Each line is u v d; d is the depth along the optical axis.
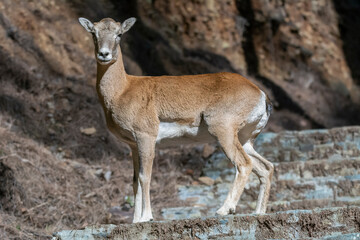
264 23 30.02
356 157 15.93
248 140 11.57
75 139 19.25
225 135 10.66
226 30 29.50
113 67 10.92
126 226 10.09
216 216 10.01
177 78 11.17
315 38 31.08
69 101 21.05
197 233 9.88
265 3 30.48
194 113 10.85
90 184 16.41
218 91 10.85
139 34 26.88
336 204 13.65
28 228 13.39
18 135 17.72
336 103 28.97
